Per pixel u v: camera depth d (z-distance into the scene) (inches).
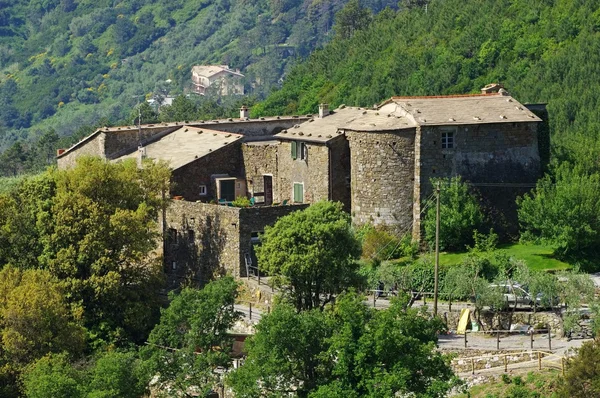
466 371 3599.9
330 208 4015.8
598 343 3176.7
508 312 3865.7
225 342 3686.0
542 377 3422.7
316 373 3302.2
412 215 4453.7
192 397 3560.5
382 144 4458.7
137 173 4579.2
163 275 4407.0
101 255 4308.6
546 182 4367.6
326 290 3949.3
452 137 4431.6
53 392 3472.0
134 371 3577.8
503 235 4453.7
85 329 4094.5
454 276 4008.4
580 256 4212.6
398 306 3243.1
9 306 3934.5
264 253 3998.5
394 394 3137.3
